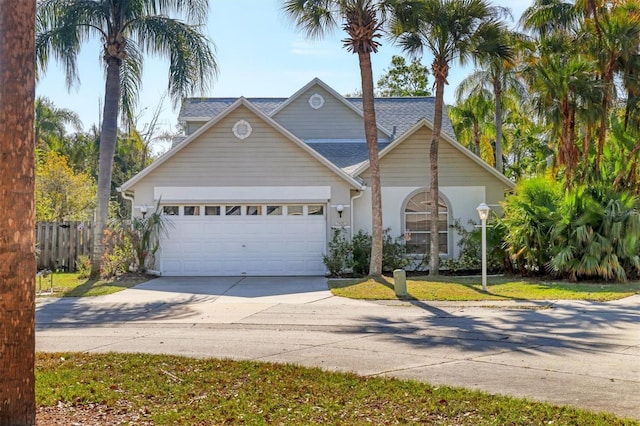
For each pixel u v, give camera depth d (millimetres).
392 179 19875
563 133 19141
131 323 10695
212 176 18484
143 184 18453
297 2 15875
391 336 9336
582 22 20422
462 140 34281
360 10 16078
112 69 16781
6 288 4457
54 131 39406
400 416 5207
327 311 12016
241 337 9320
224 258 18484
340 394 5895
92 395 5836
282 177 18562
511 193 21250
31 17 4629
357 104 25250
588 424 4895
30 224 4578
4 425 4414
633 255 16125
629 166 19250
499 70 22234
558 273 16719
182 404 5605
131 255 18000
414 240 19828
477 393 5867
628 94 20016
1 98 4473
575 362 7410
